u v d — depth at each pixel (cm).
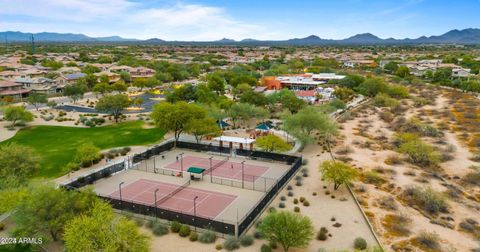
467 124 10219
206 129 8219
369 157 7656
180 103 8781
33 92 15062
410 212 5178
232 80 16800
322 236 4419
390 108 13112
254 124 10756
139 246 3719
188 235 4534
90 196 4488
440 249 4203
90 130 9931
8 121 10544
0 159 5572
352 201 5541
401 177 6469
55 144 8531
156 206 5066
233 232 4453
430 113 11919
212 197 5712
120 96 11175
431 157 7081
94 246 3569
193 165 7244
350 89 16112
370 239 4428
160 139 9088
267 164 7356
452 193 5741
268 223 4197
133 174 6731
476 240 4438
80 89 14238
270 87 17300
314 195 5769
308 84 16962
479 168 6750
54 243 4238
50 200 4162
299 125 8650
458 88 17188
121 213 5094
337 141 8888
